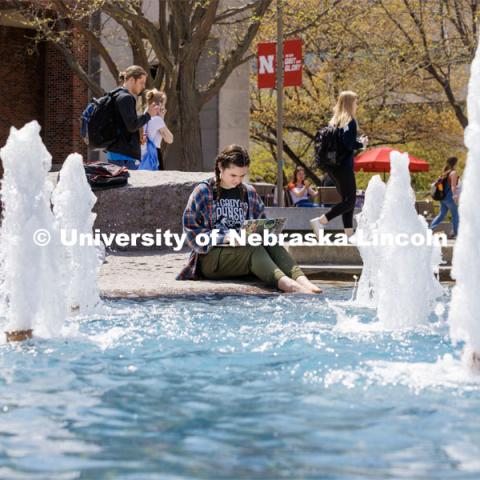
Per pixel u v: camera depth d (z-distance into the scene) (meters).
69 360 7.48
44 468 4.33
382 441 4.81
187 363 7.29
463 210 6.94
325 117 65.38
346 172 21.67
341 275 16.94
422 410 5.57
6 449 4.70
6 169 9.20
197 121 38.12
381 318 10.20
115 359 7.52
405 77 59.72
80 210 12.60
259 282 14.83
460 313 6.91
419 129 68.38
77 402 5.85
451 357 7.43
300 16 41.94
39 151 9.30
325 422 5.26
